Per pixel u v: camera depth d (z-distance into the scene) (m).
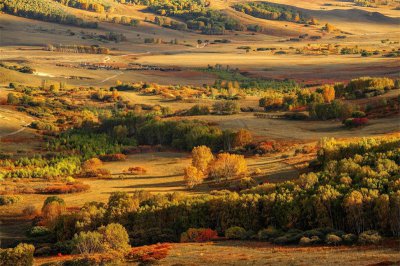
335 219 123.25
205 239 125.69
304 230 124.81
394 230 114.38
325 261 93.38
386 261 87.56
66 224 137.88
